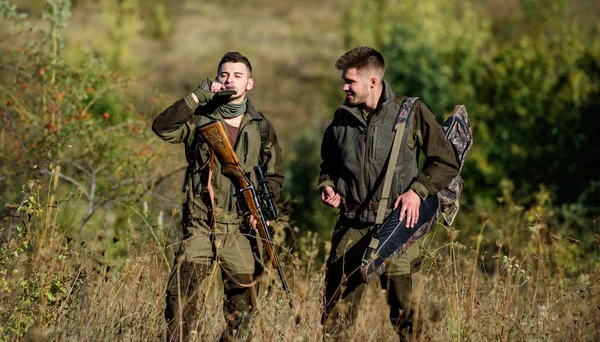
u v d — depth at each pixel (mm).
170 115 11945
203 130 12031
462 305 12195
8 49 20922
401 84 42531
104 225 19891
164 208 21219
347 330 11555
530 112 39344
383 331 11875
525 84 40219
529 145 37750
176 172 21438
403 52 43125
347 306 12125
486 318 12125
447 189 12156
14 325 11367
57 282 12008
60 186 21328
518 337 11719
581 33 44844
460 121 12320
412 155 12008
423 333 11609
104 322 12000
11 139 20406
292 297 11719
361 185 12055
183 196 12430
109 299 12852
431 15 53406
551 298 12969
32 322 11445
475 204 34625
